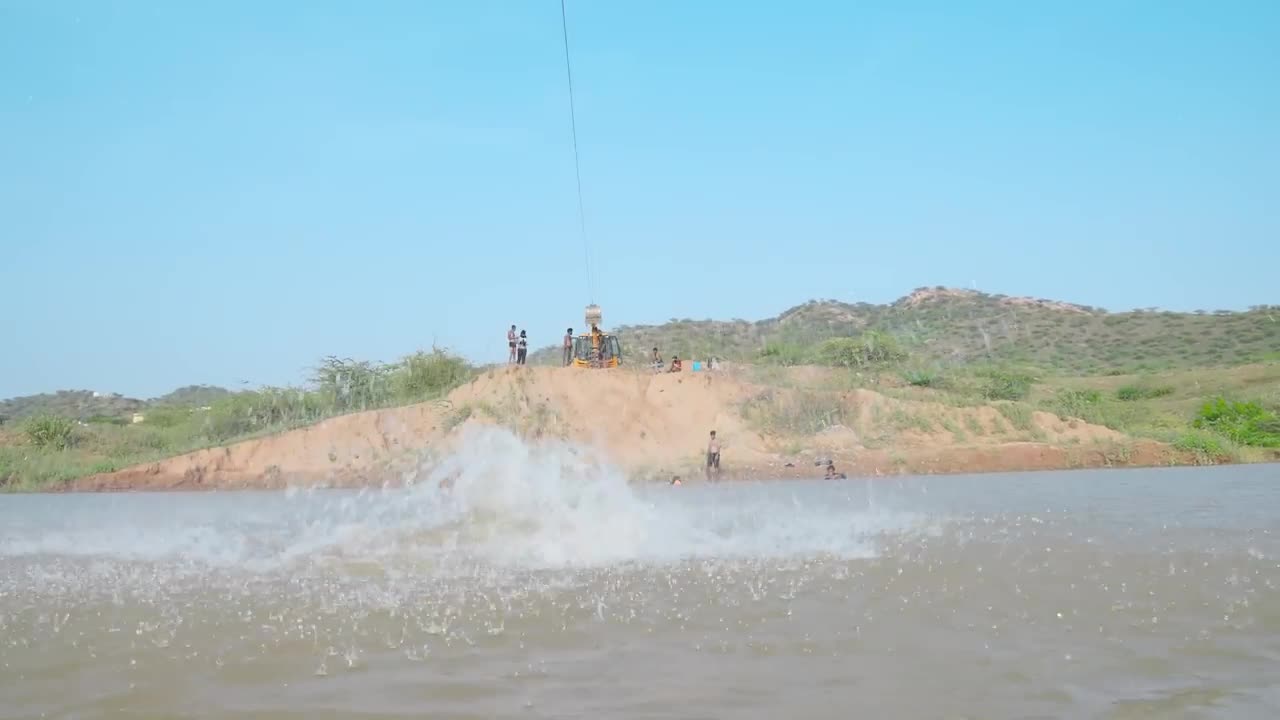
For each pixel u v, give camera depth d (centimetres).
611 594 920
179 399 8981
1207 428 3800
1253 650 691
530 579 1011
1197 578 967
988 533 1345
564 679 632
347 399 4484
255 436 3884
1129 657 674
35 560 1246
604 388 3669
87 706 589
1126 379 5756
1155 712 559
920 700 582
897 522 1505
